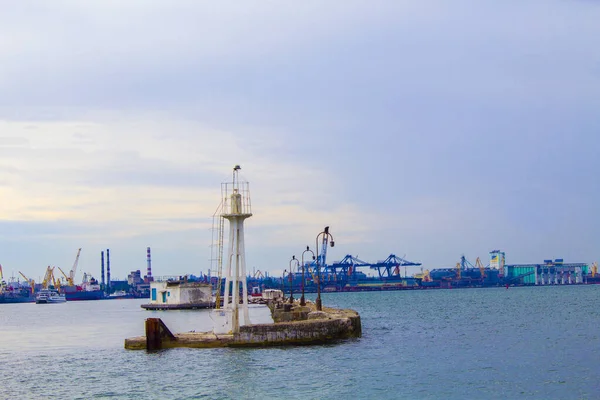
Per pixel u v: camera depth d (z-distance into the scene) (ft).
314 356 199.93
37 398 153.38
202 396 148.77
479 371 176.65
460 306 613.52
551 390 152.46
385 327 333.21
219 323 230.68
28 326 425.69
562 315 419.95
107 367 191.62
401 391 151.74
